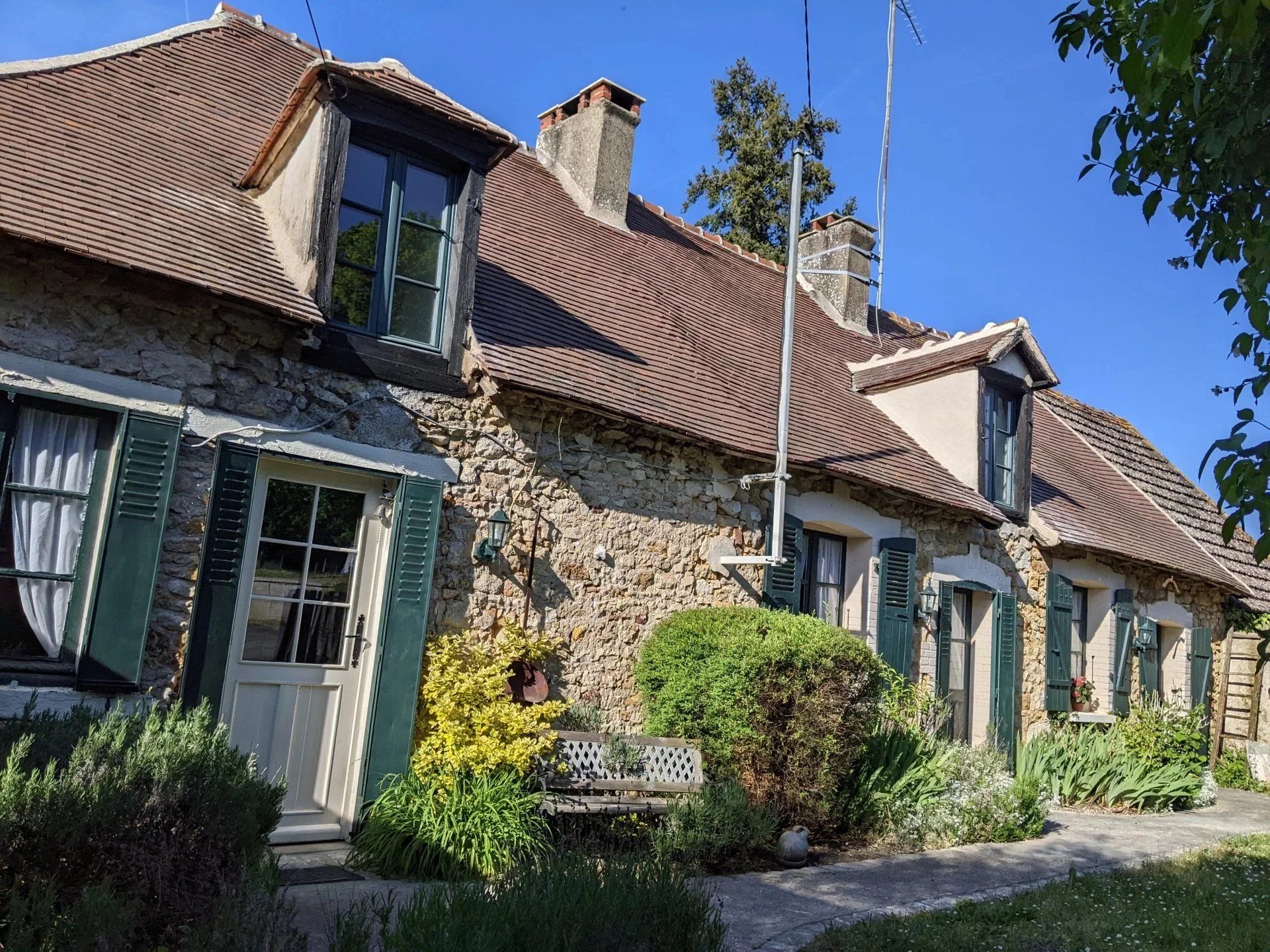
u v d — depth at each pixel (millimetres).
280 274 6434
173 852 3814
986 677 11094
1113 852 8109
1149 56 3684
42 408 5469
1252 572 16406
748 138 23203
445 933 3389
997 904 5922
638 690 7883
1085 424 16344
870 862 7152
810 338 12359
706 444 8234
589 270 9695
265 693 6223
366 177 6957
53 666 5391
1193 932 5488
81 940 3230
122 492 5570
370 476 6719
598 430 7875
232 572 5977
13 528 5379
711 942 3943
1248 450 3195
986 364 10938
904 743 8531
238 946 3271
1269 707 14781
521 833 5867
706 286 11578
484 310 7695
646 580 8055
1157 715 12164
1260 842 8836
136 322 5781
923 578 10430
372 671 6543
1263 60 3676
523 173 11180
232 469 6012
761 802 7152
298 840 6223
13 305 5391
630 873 4125
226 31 9273
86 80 7301
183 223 6301
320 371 6508
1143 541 13320
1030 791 8797
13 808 3516
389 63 9320
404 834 5820
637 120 11766
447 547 6973
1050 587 11953
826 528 9688
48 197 5652
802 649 7359
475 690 6516
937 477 10477
